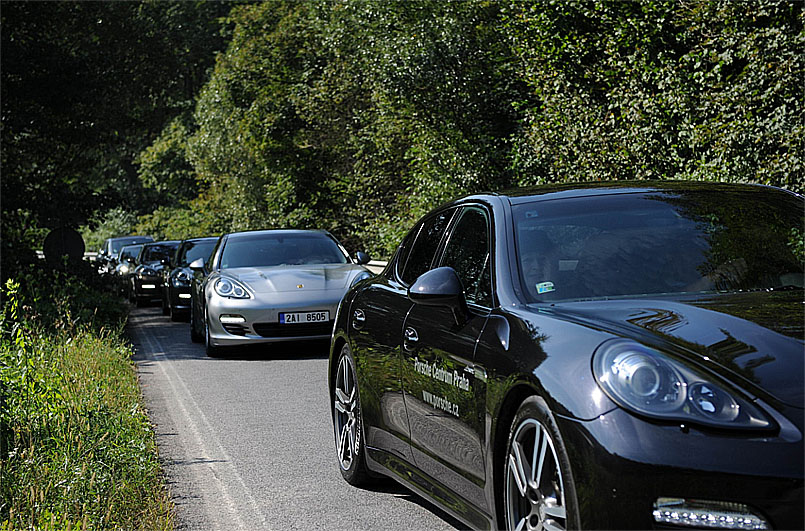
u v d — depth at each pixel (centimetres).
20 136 8694
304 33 12644
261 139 13112
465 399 1285
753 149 4175
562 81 5922
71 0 8862
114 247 12431
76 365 3200
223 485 1939
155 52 9569
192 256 6600
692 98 4750
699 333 1060
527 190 1572
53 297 5478
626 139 5119
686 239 1380
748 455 906
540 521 1080
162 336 5400
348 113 11962
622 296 1266
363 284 1936
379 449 1730
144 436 2283
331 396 2023
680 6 5191
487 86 8106
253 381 3428
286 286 4134
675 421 936
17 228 8400
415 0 8506
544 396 1057
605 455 950
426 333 1450
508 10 6656
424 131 8394
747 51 4294
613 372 992
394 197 11231
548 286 1298
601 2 5616
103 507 1648
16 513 1567
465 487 1318
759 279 1315
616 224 1412
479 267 1438
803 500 888
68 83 8419
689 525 906
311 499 1805
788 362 985
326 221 12938
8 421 2142
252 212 14275
